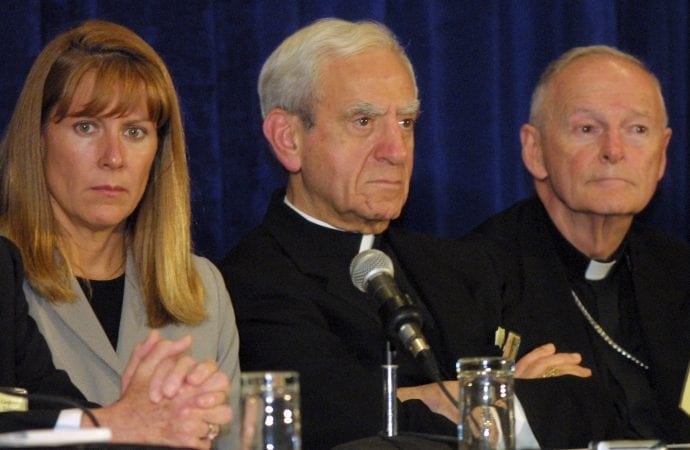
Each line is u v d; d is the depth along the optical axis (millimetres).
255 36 14508
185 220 11297
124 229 11336
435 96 15477
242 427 7488
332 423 10984
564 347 12992
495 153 15672
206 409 8719
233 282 12172
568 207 13586
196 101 14141
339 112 12422
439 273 12719
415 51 15383
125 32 10914
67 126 10586
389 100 12445
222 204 14375
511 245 13562
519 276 13328
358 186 12414
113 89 10516
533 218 13836
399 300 9000
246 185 14586
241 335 11969
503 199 15883
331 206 12547
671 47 16625
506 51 15914
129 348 10828
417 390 11281
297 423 7543
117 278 11180
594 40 16078
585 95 13469
